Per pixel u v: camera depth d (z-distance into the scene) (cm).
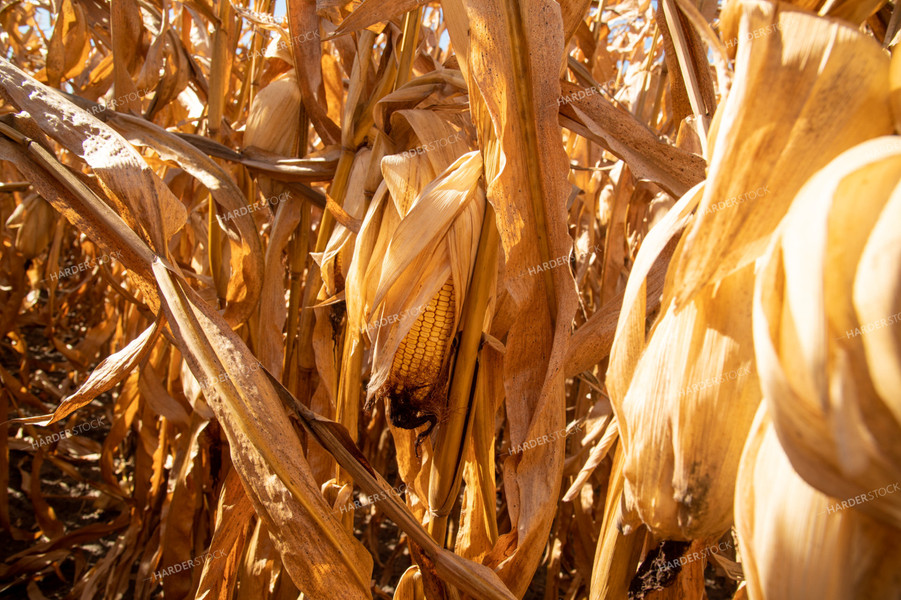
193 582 94
